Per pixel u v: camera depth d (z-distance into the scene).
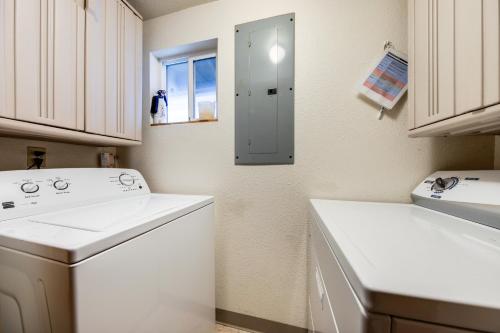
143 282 0.72
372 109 1.13
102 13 1.14
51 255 0.54
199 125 1.44
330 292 0.54
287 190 1.27
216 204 1.40
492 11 0.51
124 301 0.64
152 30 1.55
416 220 0.70
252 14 1.31
